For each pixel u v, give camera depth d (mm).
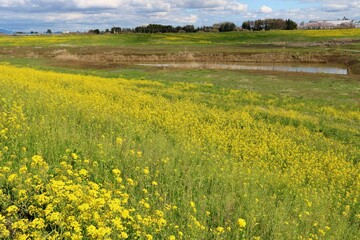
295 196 8656
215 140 12727
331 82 29734
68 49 58156
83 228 4719
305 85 28516
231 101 21766
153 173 7773
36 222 4371
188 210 6039
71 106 13031
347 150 14148
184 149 10375
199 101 20672
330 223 7398
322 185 10047
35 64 38469
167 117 14734
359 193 9664
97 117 12039
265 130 15336
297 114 18922
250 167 10328
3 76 20375
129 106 16750
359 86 28219
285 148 13266
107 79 27172
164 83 27734
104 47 63344
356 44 65500
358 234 7254
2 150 6922
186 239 5367
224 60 53938
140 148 9320
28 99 12742
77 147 7961
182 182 7594
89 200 4777
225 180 8164
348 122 18547
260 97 23641
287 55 53281
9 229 4785
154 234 5277
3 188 5566
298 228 6723
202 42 76375
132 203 5965
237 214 6461
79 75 28906
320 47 62562
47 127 8945
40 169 5984
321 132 16328
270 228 6297
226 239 5777
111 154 7926
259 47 64562
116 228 4684
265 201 7531
